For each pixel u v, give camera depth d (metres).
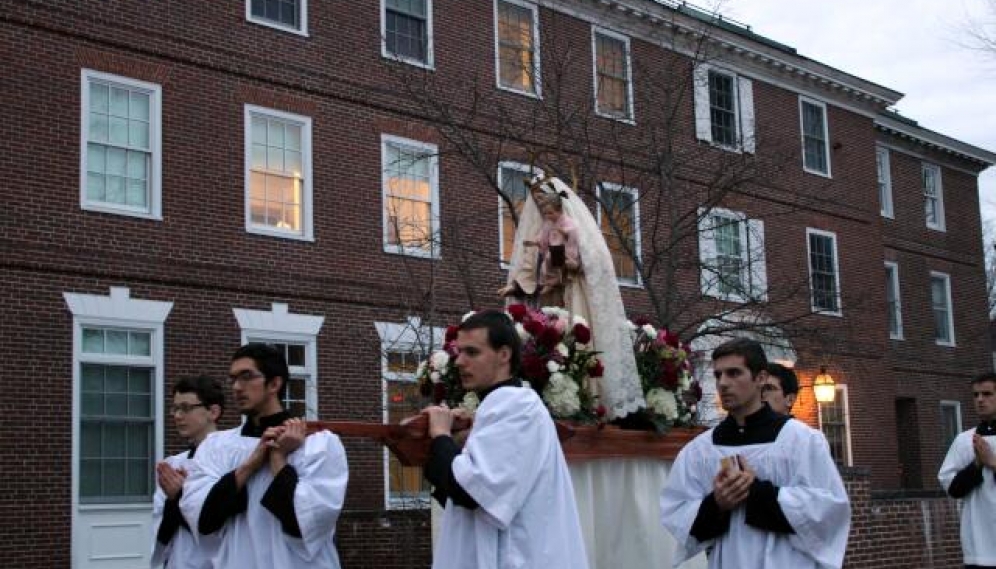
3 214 16.56
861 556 14.35
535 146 18.08
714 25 24.28
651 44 25.52
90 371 17.30
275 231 19.62
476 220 22.03
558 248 8.07
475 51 22.72
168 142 18.48
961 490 9.56
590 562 7.33
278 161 19.94
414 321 20.56
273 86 19.92
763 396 6.73
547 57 22.41
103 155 17.88
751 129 26.30
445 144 21.77
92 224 17.47
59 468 16.62
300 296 19.73
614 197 18.70
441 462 4.94
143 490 17.66
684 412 8.51
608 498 7.66
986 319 36.59
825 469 5.62
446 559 5.03
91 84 17.83
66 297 17.02
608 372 7.83
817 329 20.16
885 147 33.88
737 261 21.08
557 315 7.79
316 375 19.73
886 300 31.14
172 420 17.97
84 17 17.75
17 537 16.06
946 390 34.12
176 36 18.77
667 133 19.44
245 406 5.78
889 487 29.77
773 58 28.28
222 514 5.50
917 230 34.44
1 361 16.25
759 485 5.55
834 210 29.98
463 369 5.15
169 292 18.19
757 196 27.36
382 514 17.72
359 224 20.69
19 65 17.02
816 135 30.16
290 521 5.37
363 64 21.14
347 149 20.73
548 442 5.01
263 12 20.12
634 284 22.95
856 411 29.16
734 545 5.66
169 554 6.34
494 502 4.78
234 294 18.95
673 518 5.89
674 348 8.40
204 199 18.80
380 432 5.77
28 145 16.95
